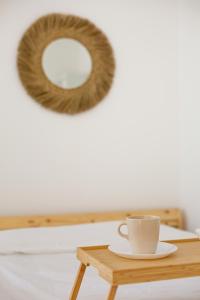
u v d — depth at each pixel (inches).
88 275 54.7
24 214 89.5
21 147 89.4
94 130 95.1
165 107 101.7
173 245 41.9
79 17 93.4
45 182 91.1
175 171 102.6
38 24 90.0
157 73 100.8
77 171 93.7
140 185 99.1
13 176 88.7
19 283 52.6
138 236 37.5
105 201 96.0
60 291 49.6
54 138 91.7
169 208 101.2
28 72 89.4
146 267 33.5
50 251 66.7
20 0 88.9
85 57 93.8
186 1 99.2
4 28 87.9
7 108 88.3
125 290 47.9
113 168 96.7
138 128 99.0
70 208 93.0
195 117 96.3
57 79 91.7
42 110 90.8
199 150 95.0
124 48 97.7
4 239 70.9
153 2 100.2
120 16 97.3
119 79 97.3
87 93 93.8
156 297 45.9
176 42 102.6
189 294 47.1
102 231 77.3
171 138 102.3
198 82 94.8
